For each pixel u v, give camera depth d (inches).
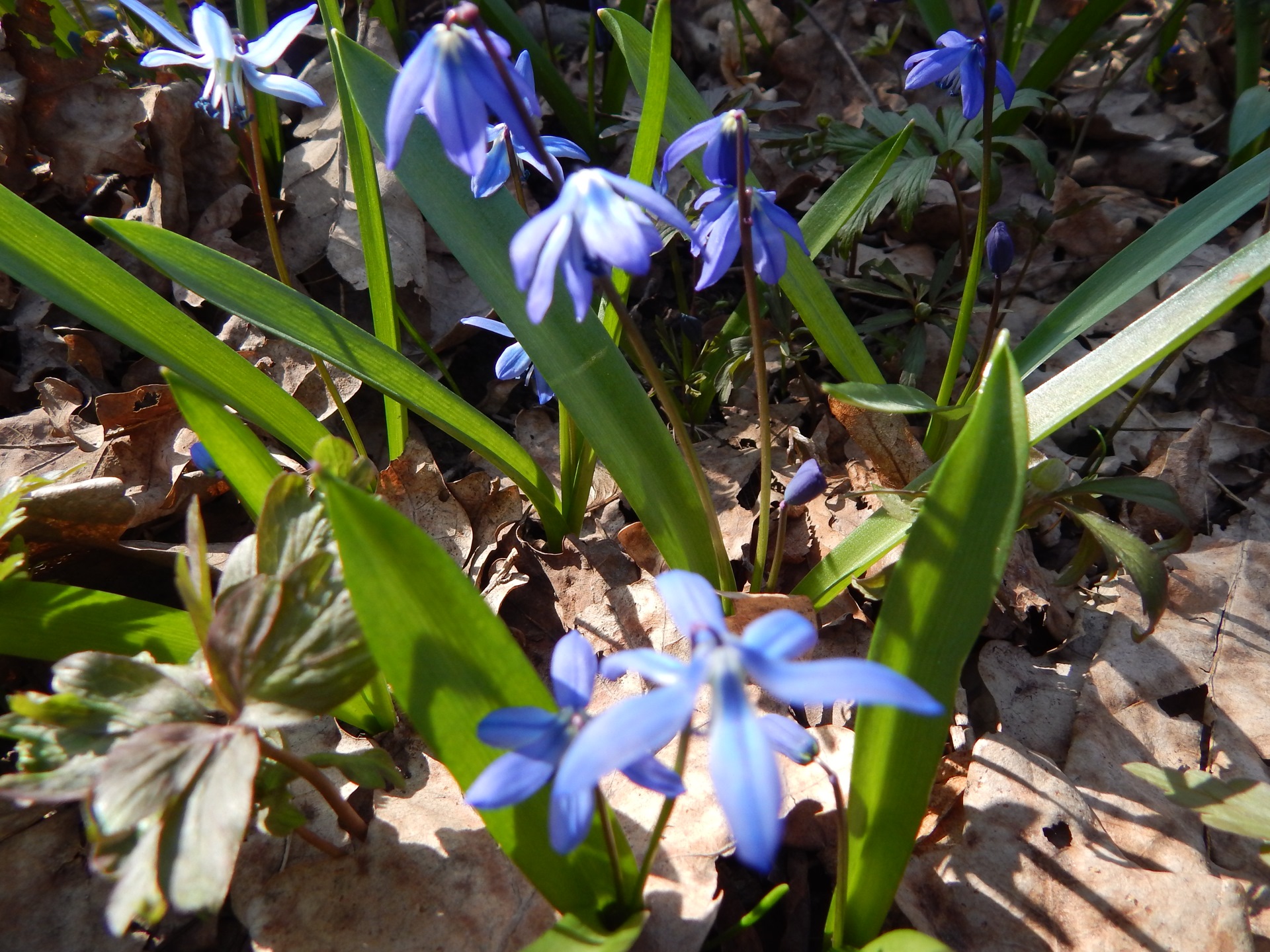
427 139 7.3
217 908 4.2
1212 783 6.0
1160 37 14.2
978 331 12.1
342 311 11.4
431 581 4.6
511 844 5.1
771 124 14.4
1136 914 6.5
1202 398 11.6
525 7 16.0
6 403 10.1
